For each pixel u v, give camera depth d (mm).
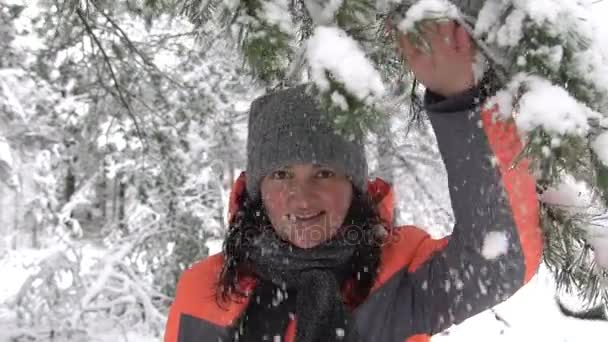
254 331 1402
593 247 1140
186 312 1461
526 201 1072
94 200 5680
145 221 5398
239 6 892
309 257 1357
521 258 1126
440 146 1086
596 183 792
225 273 1446
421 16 801
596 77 771
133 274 4969
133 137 5035
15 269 5113
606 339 5594
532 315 6188
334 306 1341
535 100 746
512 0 808
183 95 5004
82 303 4715
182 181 5398
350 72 751
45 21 3391
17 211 4973
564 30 778
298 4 944
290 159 1275
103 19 3998
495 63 847
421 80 966
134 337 4707
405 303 1355
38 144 5348
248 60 906
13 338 4445
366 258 1384
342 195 1321
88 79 4660
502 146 1003
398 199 5645
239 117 5375
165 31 4785
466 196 1104
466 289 1226
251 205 1472
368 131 765
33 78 5008
